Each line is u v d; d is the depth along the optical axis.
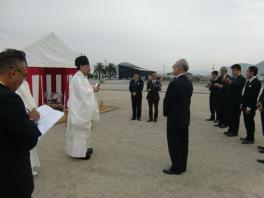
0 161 2.15
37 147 7.48
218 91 11.05
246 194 4.82
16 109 2.11
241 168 6.12
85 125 6.32
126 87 39.53
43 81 13.92
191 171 5.88
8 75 2.20
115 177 5.49
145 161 6.49
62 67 13.15
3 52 2.24
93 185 5.09
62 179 5.35
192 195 4.74
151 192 4.84
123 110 15.19
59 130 9.51
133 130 9.92
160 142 8.26
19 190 2.23
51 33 12.96
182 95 5.41
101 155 6.90
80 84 6.23
